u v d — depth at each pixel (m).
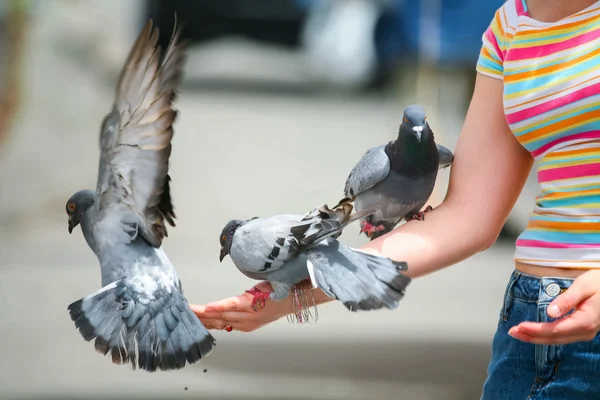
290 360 11.66
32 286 14.77
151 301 5.08
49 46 21.45
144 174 5.08
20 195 19.67
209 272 15.55
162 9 32.22
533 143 5.01
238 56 43.06
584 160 4.82
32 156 20.12
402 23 21.41
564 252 4.84
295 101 34.75
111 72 24.17
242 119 30.78
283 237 4.91
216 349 12.07
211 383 10.88
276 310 5.20
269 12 37.69
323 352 11.96
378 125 30.16
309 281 5.10
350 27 35.59
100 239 5.25
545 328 4.45
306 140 27.58
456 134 20.77
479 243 5.30
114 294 5.09
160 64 4.88
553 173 4.91
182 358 4.97
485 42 5.40
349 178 6.45
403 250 5.21
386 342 12.41
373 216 6.49
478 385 10.87
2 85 20.52
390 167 6.22
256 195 21.12
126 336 5.00
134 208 5.18
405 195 6.27
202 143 27.00
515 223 18.52
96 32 22.98
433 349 12.13
